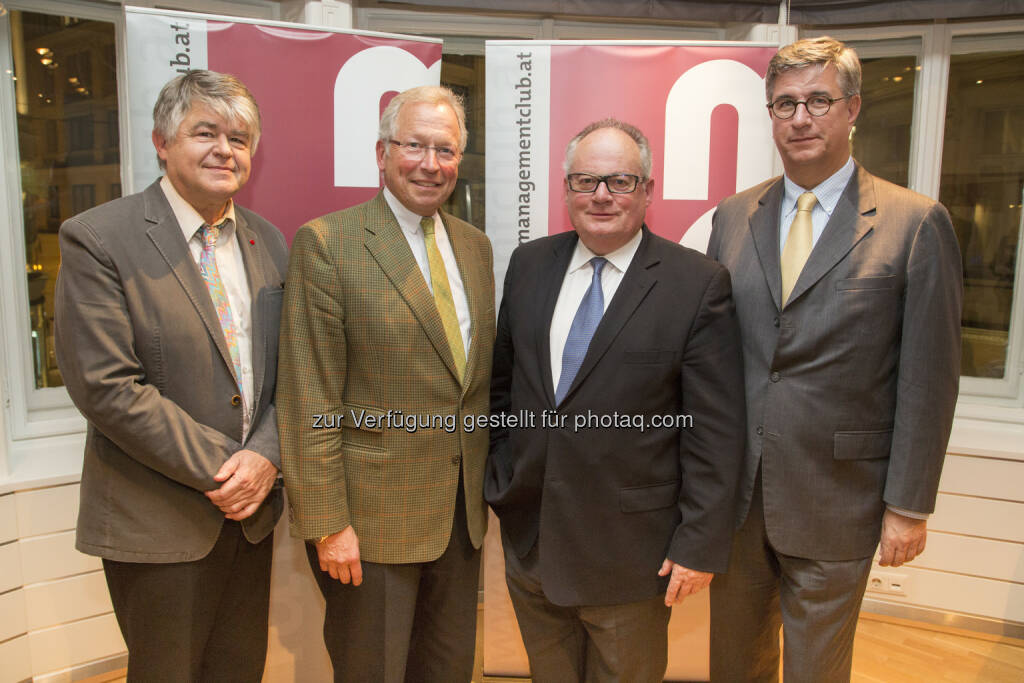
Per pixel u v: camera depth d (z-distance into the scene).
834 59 1.38
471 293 1.56
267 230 1.65
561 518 1.43
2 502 2.00
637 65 2.02
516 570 1.55
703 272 1.43
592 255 1.50
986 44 2.59
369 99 1.97
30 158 2.30
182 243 1.41
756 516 1.54
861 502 1.45
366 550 1.46
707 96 2.03
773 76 1.45
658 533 1.44
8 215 2.25
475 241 1.67
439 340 1.45
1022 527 2.37
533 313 1.52
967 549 2.44
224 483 1.38
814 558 1.46
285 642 2.04
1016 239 2.66
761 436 1.49
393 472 1.45
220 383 1.42
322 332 1.41
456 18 2.62
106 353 1.29
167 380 1.37
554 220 2.09
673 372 1.40
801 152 1.43
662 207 2.07
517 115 2.05
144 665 1.42
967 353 2.79
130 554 1.36
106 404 1.28
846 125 1.42
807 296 1.44
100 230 1.32
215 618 1.56
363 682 1.51
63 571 2.11
